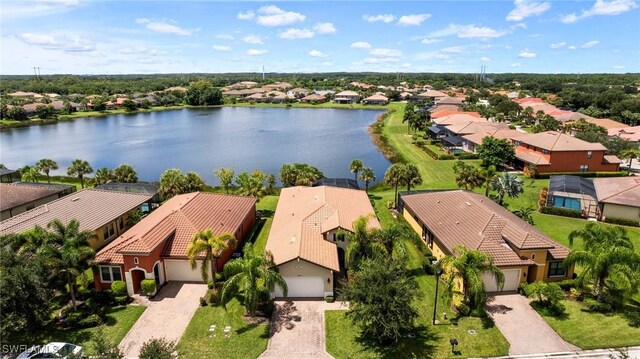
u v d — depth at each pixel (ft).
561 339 98.12
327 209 147.95
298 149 371.15
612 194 177.78
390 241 116.88
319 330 103.14
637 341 95.76
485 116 492.13
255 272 103.45
